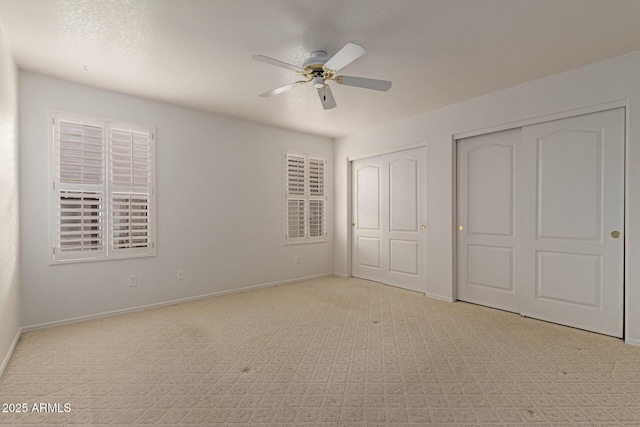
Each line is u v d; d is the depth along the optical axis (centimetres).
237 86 343
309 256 545
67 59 283
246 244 470
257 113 435
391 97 376
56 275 322
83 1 204
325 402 195
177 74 313
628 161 277
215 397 201
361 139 529
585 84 299
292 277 522
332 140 575
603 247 296
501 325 322
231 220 454
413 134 449
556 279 325
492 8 212
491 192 378
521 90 341
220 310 375
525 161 346
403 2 206
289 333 304
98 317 346
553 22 229
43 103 315
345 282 521
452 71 308
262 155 488
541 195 335
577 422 177
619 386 211
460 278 409
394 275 492
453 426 174
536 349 266
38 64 293
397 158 483
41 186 314
